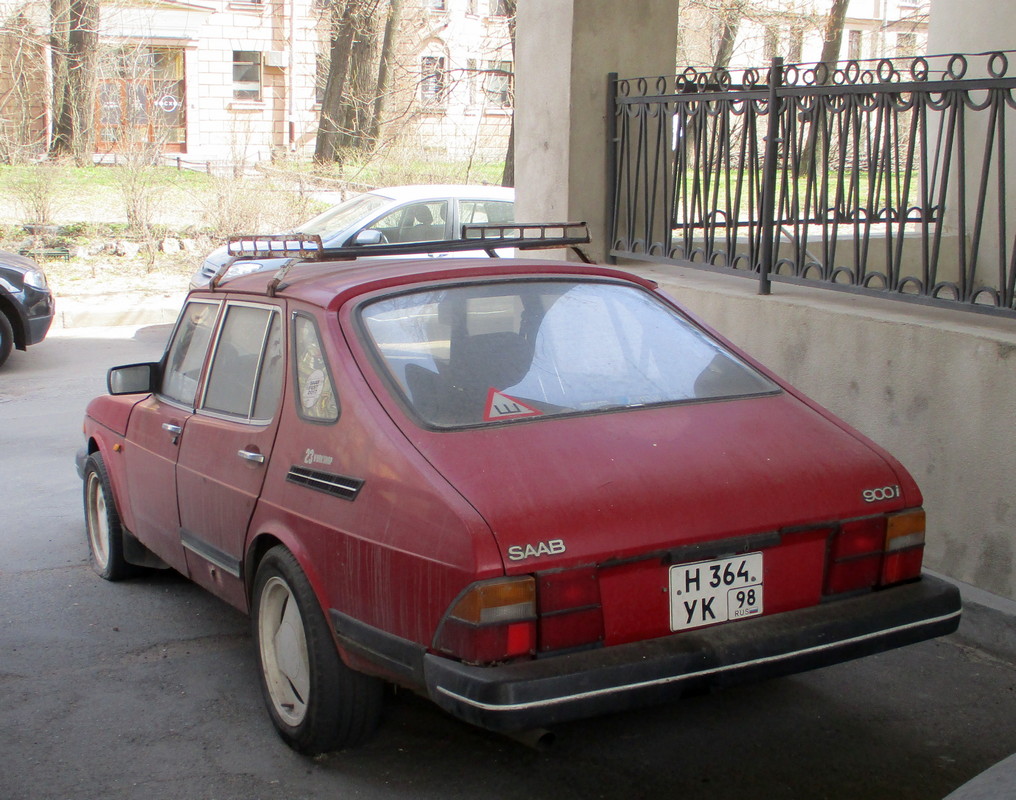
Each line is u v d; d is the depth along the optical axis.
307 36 35.12
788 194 6.04
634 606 3.16
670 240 7.18
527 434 3.41
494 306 3.95
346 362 3.65
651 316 4.18
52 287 15.20
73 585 5.77
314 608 3.61
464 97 27.70
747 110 6.26
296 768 3.81
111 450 5.51
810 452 3.57
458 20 33.12
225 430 4.24
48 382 10.91
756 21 24.70
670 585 3.20
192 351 4.87
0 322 11.28
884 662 4.62
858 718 4.14
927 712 4.18
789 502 3.37
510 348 3.81
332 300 3.85
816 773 3.75
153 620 5.26
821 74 5.84
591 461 3.31
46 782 3.74
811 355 5.65
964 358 4.83
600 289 4.21
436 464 3.25
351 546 3.37
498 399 3.58
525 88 8.14
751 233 6.31
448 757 3.87
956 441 4.89
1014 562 4.67
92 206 20.47
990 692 4.34
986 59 7.91
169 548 4.86
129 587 5.73
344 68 26.11
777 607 3.36
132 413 5.24
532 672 2.97
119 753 3.94
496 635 2.98
